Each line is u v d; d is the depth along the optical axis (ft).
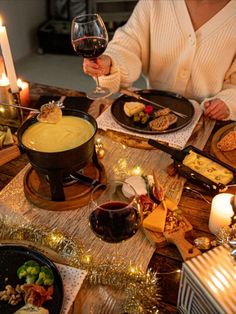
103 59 3.01
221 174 2.20
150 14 3.21
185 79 3.26
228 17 2.92
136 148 2.53
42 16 9.20
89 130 2.10
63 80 7.79
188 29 3.04
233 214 1.79
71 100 3.01
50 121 2.10
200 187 2.20
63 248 1.79
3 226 1.90
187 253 1.74
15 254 1.70
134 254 1.80
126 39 3.28
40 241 1.82
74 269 1.63
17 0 7.98
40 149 1.94
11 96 2.64
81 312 1.54
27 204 2.08
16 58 8.52
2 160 1.96
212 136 2.66
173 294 1.62
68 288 1.55
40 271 1.60
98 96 3.02
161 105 2.93
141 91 3.07
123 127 2.67
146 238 1.88
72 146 1.97
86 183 2.12
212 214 1.85
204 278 1.35
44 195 2.08
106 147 2.54
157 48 3.28
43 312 1.41
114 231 1.64
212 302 1.28
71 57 8.80
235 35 2.96
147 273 1.66
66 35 8.57
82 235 1.90
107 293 1.62
